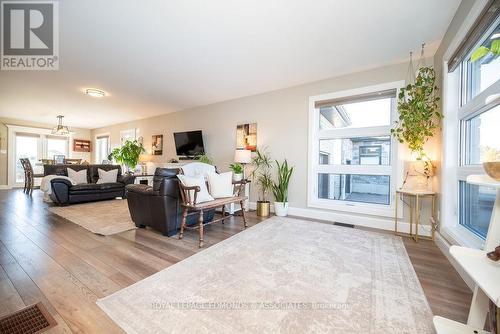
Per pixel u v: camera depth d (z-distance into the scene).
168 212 2.52
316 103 3.63
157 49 2.62
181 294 1.44
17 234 2.58
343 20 2.08
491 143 1.64
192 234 2.66
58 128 6.33
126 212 3.77
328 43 2.48
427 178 2.69
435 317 1.06
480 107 1.67
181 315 1.24
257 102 4.24
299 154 3.76
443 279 1.65
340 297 1.42
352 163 3.42
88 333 1.10
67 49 2.62
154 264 1.86
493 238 0.97
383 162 3.17
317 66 3.06
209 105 4.95
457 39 1.90
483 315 0.98
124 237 2.53
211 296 1.42
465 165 2.01
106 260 1.92
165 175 2.64
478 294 0.99
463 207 2.13
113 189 5.10
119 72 3.27
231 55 2.76
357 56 2.77
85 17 2.05
